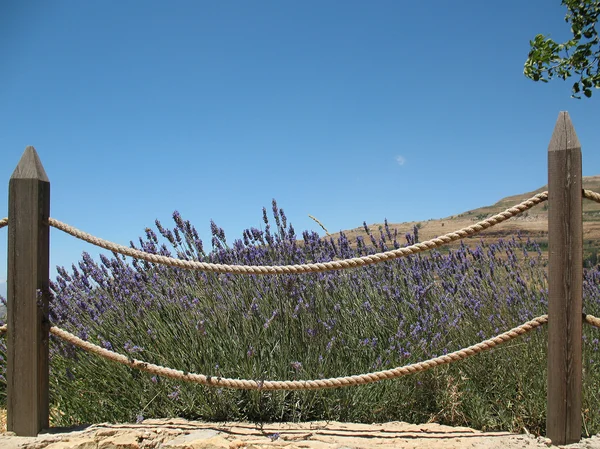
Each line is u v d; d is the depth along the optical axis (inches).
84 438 68.1
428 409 78.0
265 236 96.0
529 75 112.9
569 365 60.4
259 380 70.0
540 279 93.9
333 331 81.7
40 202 72.7
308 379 75.1
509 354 77.3
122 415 79.3
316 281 89.0
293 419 74.5
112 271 92.7
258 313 82.1
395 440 65.1
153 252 94.4
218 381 69.0
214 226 95.7
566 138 60.7
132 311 86.4
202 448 64.8
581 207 60.3
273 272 69.4
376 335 88.7
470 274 98.7
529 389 73.4
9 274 72.2
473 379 80.1
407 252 66.1
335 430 69.9
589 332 83.7
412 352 77.7
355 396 76.5
